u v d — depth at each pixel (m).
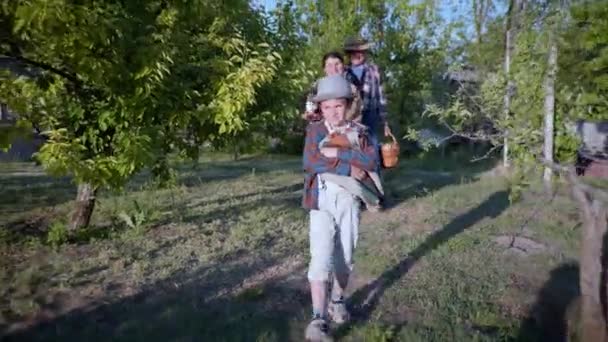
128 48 5.71
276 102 7.86
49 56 5.48
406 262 5.76
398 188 10.87
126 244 6.47
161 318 4.34
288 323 4.21
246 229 7.14
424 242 6.52
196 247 6.36
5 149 5.53
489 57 9.54
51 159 5.77
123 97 5.89
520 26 7.33
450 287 4.99
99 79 5.46
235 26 7.33
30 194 10.39
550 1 6.45
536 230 6.96
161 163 7.27
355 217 4.04
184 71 6.70
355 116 4.25
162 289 5.02
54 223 7.30
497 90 7.06
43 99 6.10
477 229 7.14
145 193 10.21
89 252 6.18
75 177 5.95
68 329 4.14
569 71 6.31
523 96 6.73
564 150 8.32
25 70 5.83
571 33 5.88
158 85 5.94
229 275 5.41
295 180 12.72
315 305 3.86
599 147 8.80
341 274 4.11
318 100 3.99
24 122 5.82
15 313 4.44
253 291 4.88
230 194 10.42
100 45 5.38
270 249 6.31
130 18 5.83
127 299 4.77
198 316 4.35
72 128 6.38
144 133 6.18
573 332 3.77
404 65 13.56
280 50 8.02
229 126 6.60
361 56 6.09
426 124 13.84
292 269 5.61
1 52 5.24
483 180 11.45
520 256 5.95
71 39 4.85
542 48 6.56
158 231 7.14
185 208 8.72
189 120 6.64
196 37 6.89
